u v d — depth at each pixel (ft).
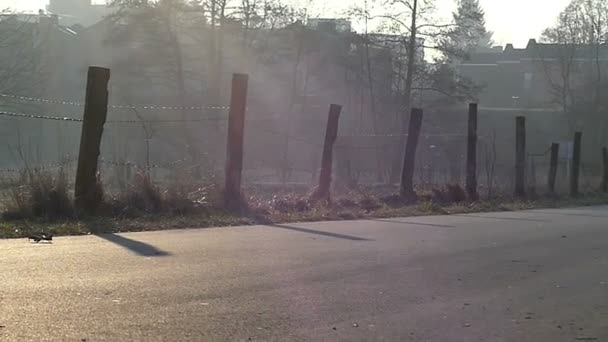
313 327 20.58
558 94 215.10
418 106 148.25
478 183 98.89
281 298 23.98
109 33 137.80
